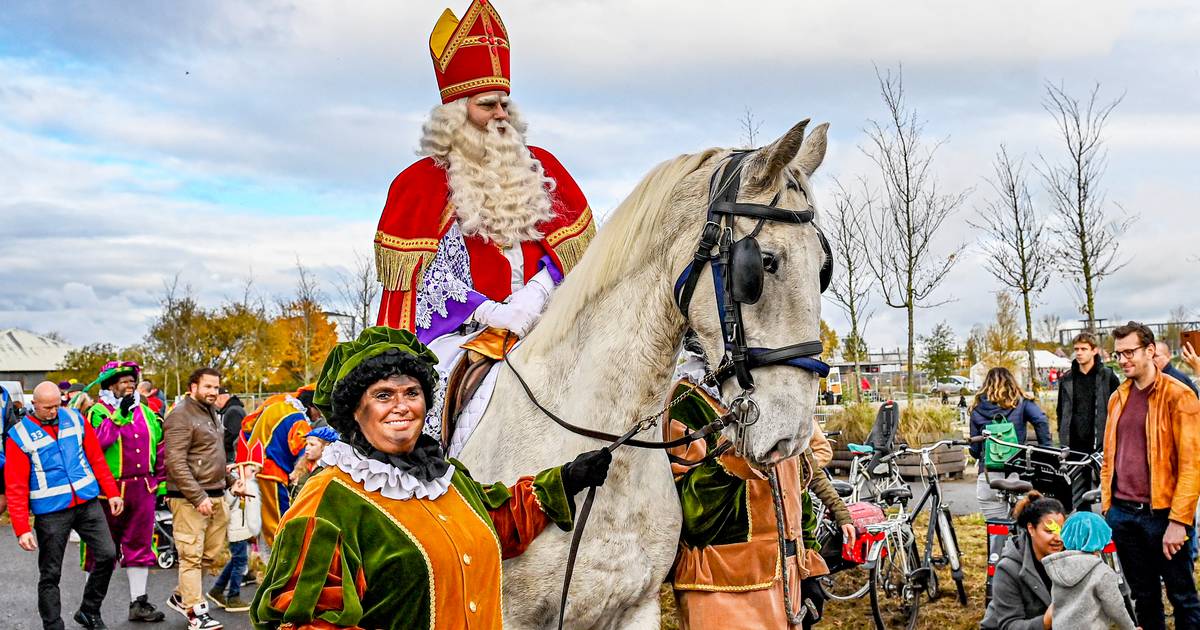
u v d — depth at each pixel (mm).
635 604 2828
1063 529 4148
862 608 6277
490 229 3494
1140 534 4844
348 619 1916
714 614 3238
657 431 2824
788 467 3627
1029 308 15086
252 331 30656
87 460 6363
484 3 3674
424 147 3656
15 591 7641
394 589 2039
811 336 2465
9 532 10531
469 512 2242
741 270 2430
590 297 2826
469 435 2947
